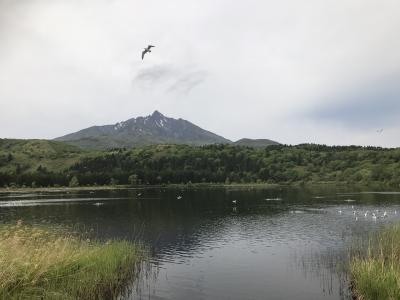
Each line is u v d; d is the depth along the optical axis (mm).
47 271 26406
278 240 58000
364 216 83375
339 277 36000
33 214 91625
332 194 148000
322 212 92500
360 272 28500
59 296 24344
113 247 40781
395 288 23781
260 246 53781
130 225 74938
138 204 117812
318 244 53562
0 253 24562
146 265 41469
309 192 161625
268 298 31312
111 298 30672
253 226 72875
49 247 31016
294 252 48938
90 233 63688
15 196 155375
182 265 42750
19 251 26312
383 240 44969
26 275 23844
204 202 123562
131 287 34094
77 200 132875
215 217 86625
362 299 26078
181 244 55812
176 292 32844
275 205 110875
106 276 30719
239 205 112625
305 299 30766
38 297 23453
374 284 25406
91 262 31859
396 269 27094
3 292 22234
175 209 103750
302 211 95125
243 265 42719
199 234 64688
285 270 40000
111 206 111625
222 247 53469
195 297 31594
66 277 27453
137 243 56031
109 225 74875
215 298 31469
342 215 85938
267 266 42000
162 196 150500
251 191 175125
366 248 45750
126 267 36406
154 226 73875
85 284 27422
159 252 50188
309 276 37188
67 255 30391
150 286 34438
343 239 56500
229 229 69812
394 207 100625
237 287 34406
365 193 149875
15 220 79938
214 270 40562
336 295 31125
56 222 78062
